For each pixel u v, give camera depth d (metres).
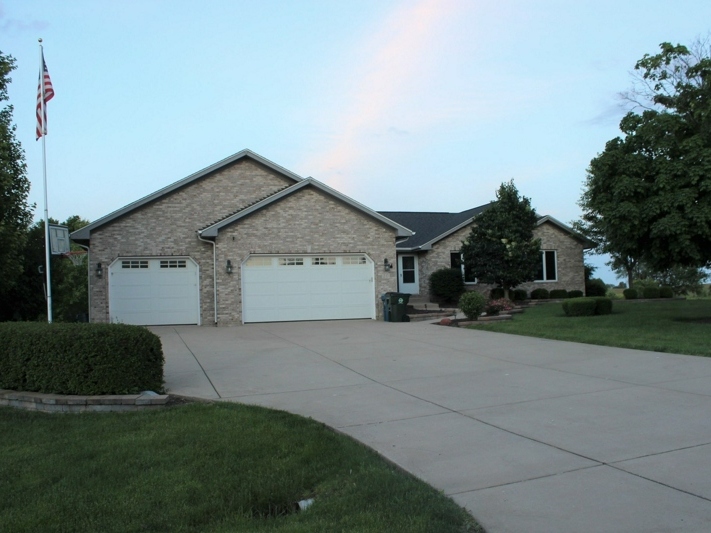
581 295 27.55
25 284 18.77
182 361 11.18
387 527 3.79
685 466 4.84
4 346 8.19
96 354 7.63
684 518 3.88
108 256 18.95
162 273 19.36
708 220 13.30
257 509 4.34
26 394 7.68
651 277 39.66
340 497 4.36
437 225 29.11
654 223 13.92
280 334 15.72
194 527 4.04
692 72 14.71
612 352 10.98
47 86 13.05
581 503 4.16
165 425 6.44
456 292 24.86
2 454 5.72
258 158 20.94
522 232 23.95
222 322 18.75
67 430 6.49
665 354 10.50
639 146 14.91
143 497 4.52
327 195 19.77
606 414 6.57
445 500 4.23
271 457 5.31
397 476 4.74
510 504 4.18
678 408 6.71
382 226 20.31
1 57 13.39
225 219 18.72
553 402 7.23
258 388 8.55
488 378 8.91
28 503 4.50
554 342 12.68
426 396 7.80
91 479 4.92
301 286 19.56
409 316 19.83
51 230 12.81
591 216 29.22
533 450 5.38
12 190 13.17
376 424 6.45
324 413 7.00
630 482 4.53
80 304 37.72
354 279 20.06
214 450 5.50
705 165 13.32
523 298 26.06
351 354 11.75
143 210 19.42
